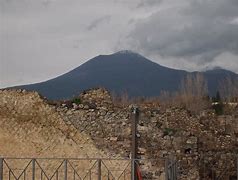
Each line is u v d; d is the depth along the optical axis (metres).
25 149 32.69
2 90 33.16
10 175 32.53
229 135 35.38
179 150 32.69
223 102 49.44
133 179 27.23
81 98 33.84
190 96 52.28
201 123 34.97
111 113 32.69
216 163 33.66
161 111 33.62
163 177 31.77
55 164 32.47
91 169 32.31
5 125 32.91
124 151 32.25
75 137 32.56
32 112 32.84
